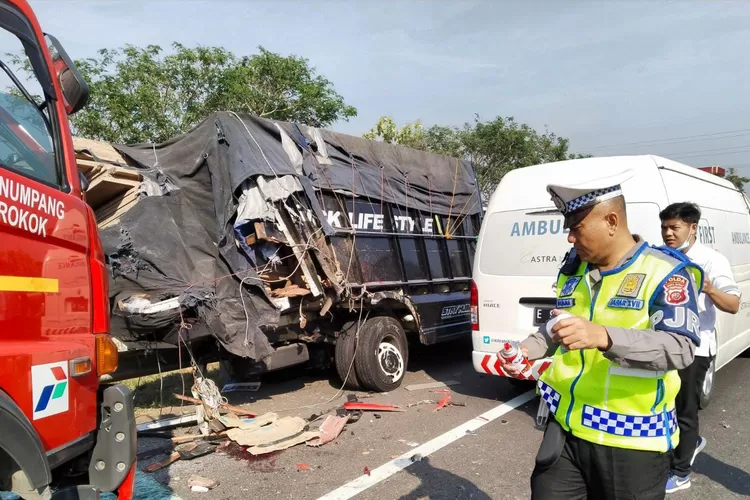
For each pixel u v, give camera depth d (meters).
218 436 5.13
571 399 2.30
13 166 2.54
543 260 5.64
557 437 2.38
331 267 6.13
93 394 2.83
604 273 2.24
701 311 3.91
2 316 2.36
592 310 2.23
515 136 23.44
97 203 5.71
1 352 2.30
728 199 7.07
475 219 8.98
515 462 4.57
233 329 5.22
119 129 14.17
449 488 4.09
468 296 8.34
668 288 2.07
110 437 2.86
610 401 2.19
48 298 2.61
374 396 6.62
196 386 5.30
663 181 5.25
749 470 4.44
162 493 4.01
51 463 2.52
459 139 24.19
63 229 2.74
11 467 2.35
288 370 7.57
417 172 7.91
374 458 4.67
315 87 16.52
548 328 2.04
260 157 5.70
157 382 6.99
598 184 2.29
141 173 5.55
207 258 5.47
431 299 7.63
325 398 6.57
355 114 17.81
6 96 2.62
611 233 2.22
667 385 2.17
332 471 4.41
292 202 5.91
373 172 7.15
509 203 5.99
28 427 2.33
